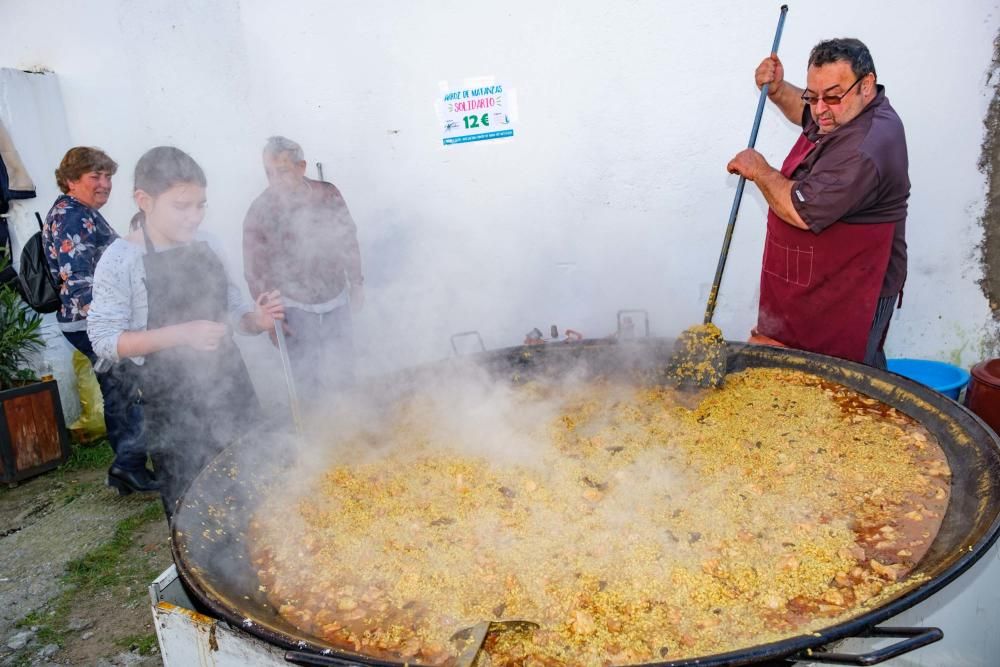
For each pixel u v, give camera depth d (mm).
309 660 1006
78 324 3014
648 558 1300
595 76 3162
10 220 3832
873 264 2166
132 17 3572
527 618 1187
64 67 3771
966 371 2967
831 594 1168
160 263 2148
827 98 2057
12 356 3670
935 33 2795
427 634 1167
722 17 2969
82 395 3955
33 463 3680
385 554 1409
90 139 3889
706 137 3150
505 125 3330
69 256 2945
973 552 1077
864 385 1902
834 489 1478
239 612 1131
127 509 3311
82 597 2672
